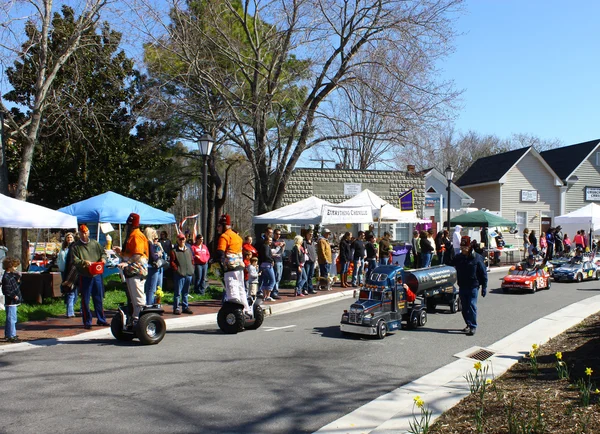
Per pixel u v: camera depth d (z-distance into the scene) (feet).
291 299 48.29
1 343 29.37
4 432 16.85
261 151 69.56
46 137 71.97
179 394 20.89
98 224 54.80
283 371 24.48
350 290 55.01
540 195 118.01
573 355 26.43
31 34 57.57
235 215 195.21
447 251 69.36
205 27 67.67
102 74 73.67
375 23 64.59
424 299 38.14
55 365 25.07
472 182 122.42
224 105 68.13
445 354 28.19
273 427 17.63
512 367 25.27
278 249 48.98
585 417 17.02
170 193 95.09
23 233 61.26
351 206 58.54
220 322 33.60
